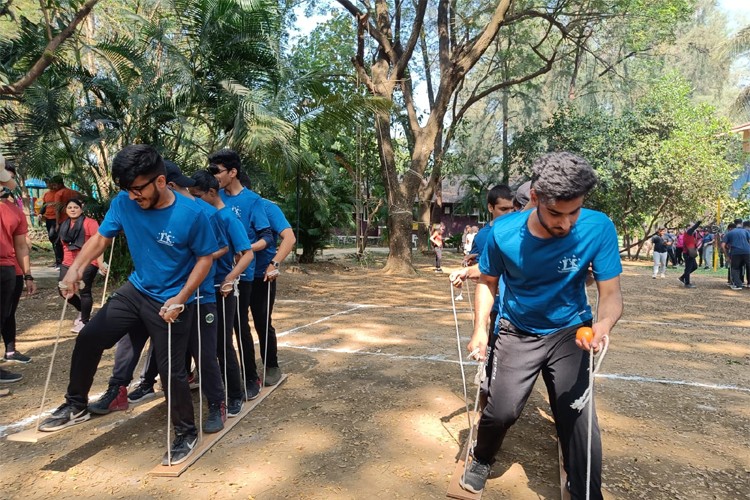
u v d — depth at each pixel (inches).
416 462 137.0
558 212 96.9
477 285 123.0
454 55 691.4
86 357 124.9
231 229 155.9
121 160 116.6
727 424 168.6
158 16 459.5
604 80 1183.6
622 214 954.7
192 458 135.3
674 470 136.6
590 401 101.2
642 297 496.1
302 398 182.5
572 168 94.3
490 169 1312.7
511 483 128.6
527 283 111.4
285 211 671.1
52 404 176.4
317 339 274.5
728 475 134.5
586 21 715.4
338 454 140.9
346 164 740.7
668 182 853.8
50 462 136.5
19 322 308.0
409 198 650.2
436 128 650.2
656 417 173.0
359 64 622.8
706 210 945.5
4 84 321.7
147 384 174.1
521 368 113.7
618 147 896.9
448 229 1536.7
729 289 563.8
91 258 131.3
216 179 163.0
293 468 133.3
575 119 949.2
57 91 393.7
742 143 1014.4
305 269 641.0
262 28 439.5
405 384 198.4
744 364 246.2
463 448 145.3
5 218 209.0
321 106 514.0
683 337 308.8
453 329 305.7
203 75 432.5
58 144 434.6
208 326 148.2
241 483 126.1
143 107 404.8
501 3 607.2
